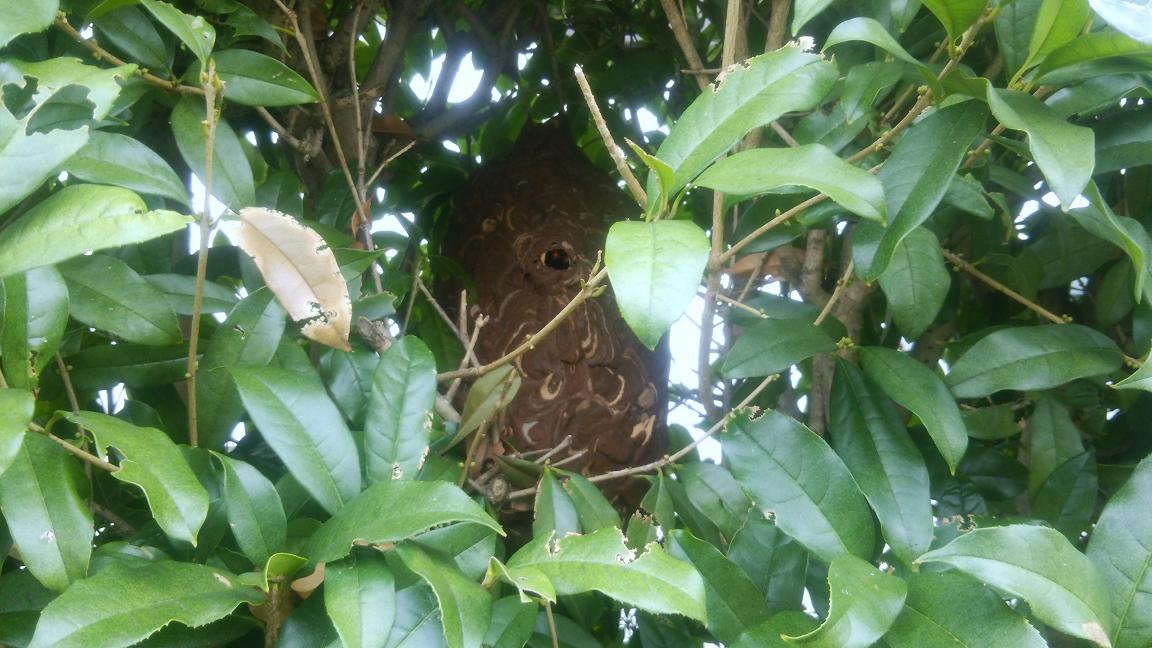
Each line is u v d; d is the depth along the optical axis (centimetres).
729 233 90
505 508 78
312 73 77
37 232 43
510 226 97
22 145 44
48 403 63
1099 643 46
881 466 64
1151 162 60
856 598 48
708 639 69
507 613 55
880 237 58
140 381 65
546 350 88
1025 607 59
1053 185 48
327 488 54
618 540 50
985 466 80
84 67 49
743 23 82
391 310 73
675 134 53
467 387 90
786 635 50
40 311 51
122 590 45
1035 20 57
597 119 50
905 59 52
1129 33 41
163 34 70
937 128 57
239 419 62
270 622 51
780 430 61
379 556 48
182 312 67
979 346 66
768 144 87
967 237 90
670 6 81
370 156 95
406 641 50
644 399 91
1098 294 80
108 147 56
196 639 51
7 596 53
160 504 45
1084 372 65
